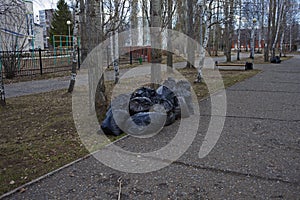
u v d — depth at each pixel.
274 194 2.64
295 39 56.53
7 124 5.23
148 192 2.71
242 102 7.11
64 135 4.53
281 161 3.38
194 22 17.00
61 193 2.70
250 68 17.02
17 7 9.79
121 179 2.97
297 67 18.97
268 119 5.39
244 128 4.79
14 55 13.34
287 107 6.51
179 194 2.66
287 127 4.85
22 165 3.38
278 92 8.78
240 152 3.68
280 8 25.50
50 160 3.51
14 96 8.44
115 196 2.64
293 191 2.69
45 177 3.03
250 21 27.92
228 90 9.20
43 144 4.12
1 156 3.67
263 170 3.14
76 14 8.27
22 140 4.32
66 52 22.38
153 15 7.57
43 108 6.59
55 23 35.84
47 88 10.21
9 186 2.86
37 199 2.60
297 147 3.87
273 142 4.07
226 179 2.94
